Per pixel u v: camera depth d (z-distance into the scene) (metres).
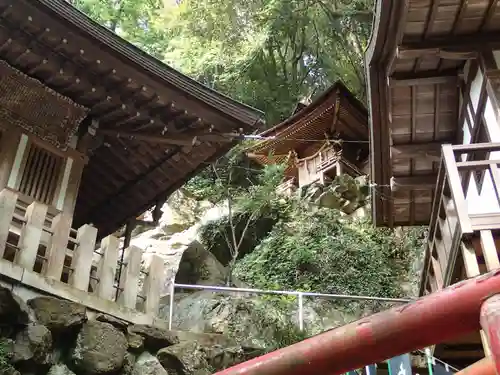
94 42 6.96
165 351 6.40
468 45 7.16
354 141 21.84
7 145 7.07
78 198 10.62
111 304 6.51
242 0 19.95
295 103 22.14
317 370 1.29
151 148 8.81
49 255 6.28
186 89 7.58
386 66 7.77
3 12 6.59
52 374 5.44
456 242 5.88
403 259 15.12
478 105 7.16
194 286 7.91
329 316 11.52
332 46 21.19
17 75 7.25
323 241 15.03
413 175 9.20
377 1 6.80
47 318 5.63
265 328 9.18
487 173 6.70
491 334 1.08
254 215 16.12
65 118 7.68
